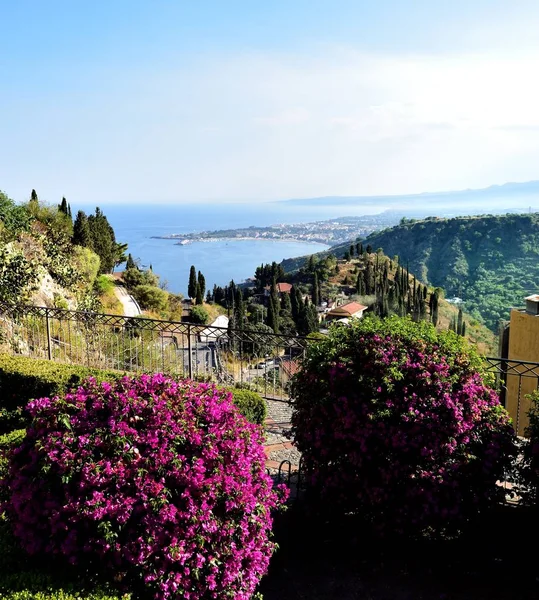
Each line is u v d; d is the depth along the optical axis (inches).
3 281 440.8
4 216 512.4
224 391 134.7
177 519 101.0
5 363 243.4
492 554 143.2
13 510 106.2
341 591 129.0
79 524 100.3
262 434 136.5
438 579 134.0
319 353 161.2
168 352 368.2
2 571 101.1
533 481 142.2
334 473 146.6
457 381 146.5
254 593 122.9
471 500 139.1
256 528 111.0
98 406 114.9
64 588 95.1
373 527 143.5
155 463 105.5
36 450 106.9
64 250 637.3
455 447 137.3
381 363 146.5
